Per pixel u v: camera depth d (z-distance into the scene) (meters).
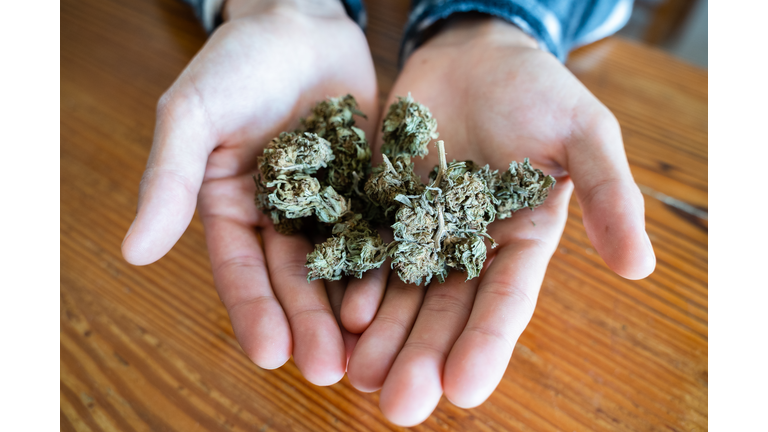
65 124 0.36
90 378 0.27
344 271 0.24
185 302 0.29
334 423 0.26
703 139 0.36
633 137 0.36
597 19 0.39
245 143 0.28
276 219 0.26
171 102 0.25
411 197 0.24
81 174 0.34
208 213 0.27
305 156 0.25
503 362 0.22
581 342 0.28
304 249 0.26
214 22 0.38
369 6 0.44
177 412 0.26
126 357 0.27
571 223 0.32
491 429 0.26
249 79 0.27
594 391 0.27
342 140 0.26
